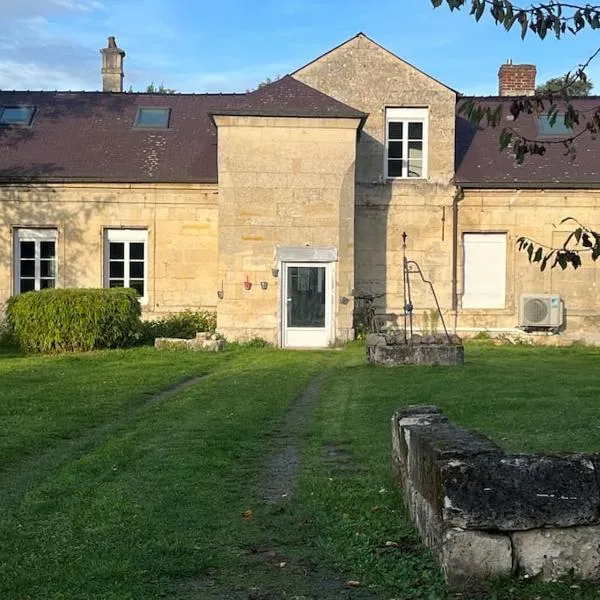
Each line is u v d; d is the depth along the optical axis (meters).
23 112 22.45
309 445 7.46
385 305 20.06
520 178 20.02
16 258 20.41
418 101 20.00
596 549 3.82
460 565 3.80
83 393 10.59
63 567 4.24
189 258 20.34
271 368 13.76
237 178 18.33
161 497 5.60
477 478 3.82
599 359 14.88
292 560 4.39
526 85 24.72
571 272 20.06
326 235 18.34
